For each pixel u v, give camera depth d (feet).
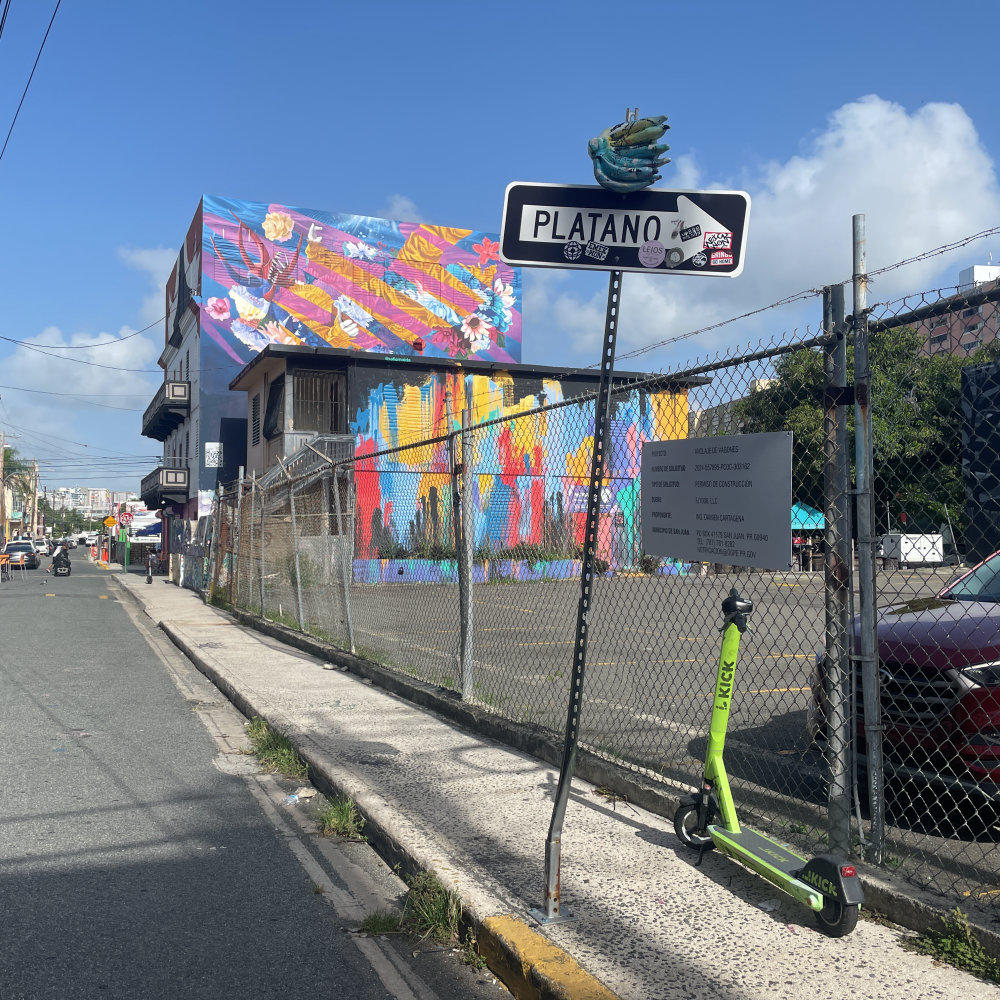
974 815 14.39
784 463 12.17
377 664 30.99
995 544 11.02
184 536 120.47
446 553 37.40
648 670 32.07
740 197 11.36
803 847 13.26
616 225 11.32
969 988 9.69
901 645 14.16
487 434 87.25
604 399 11.76
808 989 9.68
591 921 11.39
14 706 27.73
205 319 114.11
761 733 21.42
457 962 11.40
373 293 122.21
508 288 130.31
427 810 15.99
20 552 169.99
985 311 11.15
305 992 10.53
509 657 35.14
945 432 11.59
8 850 15.21
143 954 11.43
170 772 20.45
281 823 16.94
